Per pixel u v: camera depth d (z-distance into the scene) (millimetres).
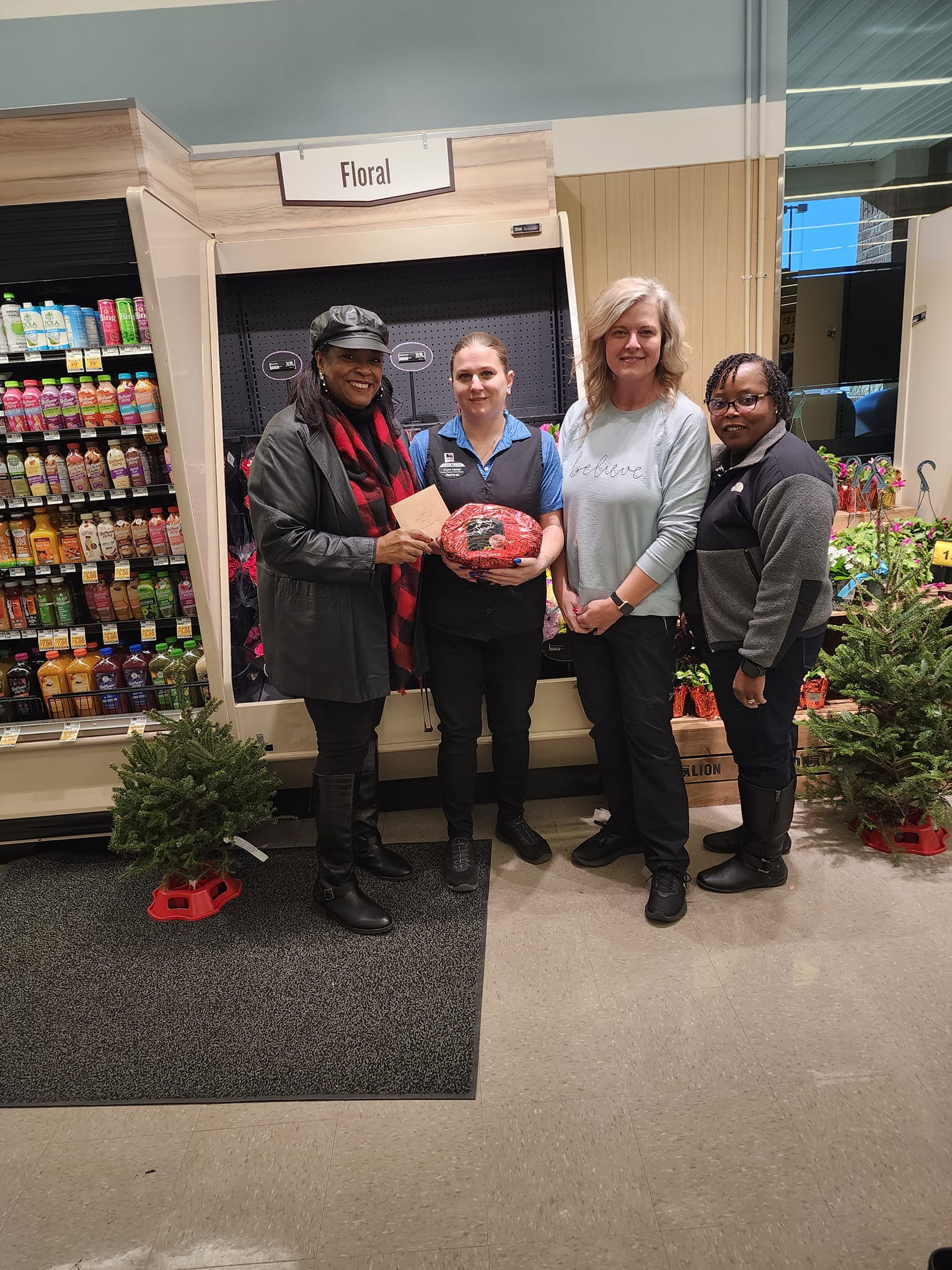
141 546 2455
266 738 2500
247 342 2795
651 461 1912
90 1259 1296
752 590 1917
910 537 2990
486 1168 1415
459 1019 1783
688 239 3211
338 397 1808
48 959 2102
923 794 2207
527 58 3020
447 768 2246
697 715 2660
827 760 2486
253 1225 1338
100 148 2184
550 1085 1590
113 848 2189
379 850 2393
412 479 1964
